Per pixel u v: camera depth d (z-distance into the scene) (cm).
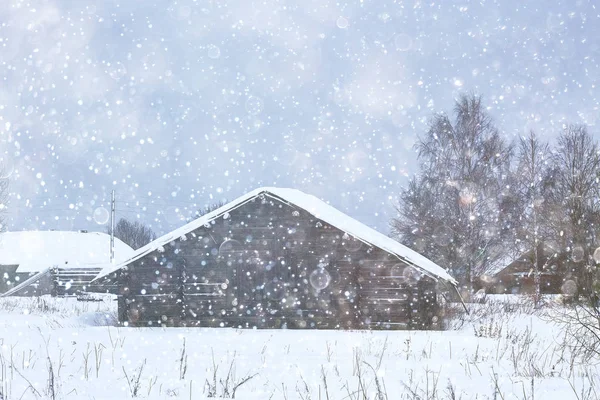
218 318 2484
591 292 1225
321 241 2469
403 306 2383
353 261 2438
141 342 1515
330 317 2425
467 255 3678
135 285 2538
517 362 1103
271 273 2480
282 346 1449
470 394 776
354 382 873
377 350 1353
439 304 2422
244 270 2497
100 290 3534
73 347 1327
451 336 1802
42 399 705
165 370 985
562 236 3616
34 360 1076
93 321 2592
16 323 2211
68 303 4075
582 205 3331
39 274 5731
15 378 864
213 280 2506
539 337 1681
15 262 6256
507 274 4872
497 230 3747
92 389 783
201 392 776
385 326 2384
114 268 2514
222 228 2525
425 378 912
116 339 1570
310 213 2459
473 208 3738
